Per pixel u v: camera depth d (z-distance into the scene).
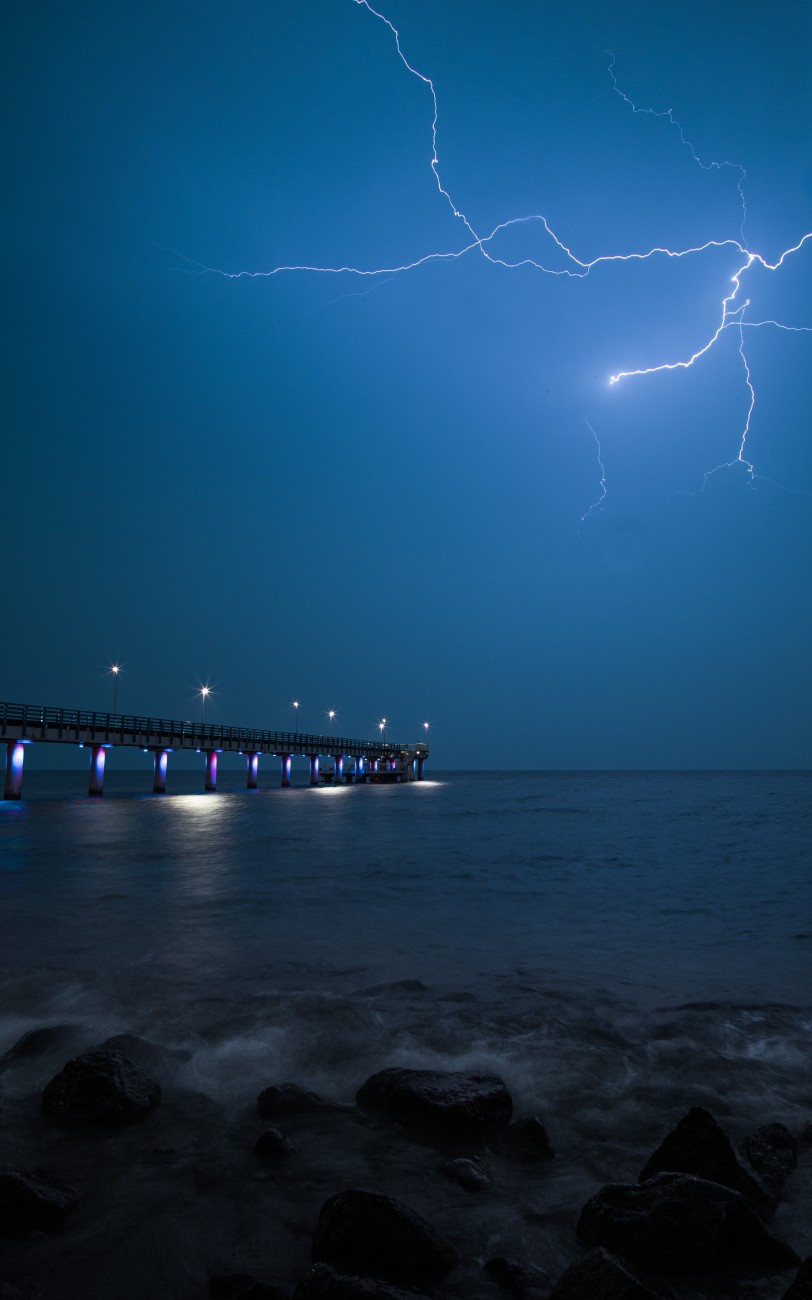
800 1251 3.45
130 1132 4.59
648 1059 6.00
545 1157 4.35
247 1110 4.96
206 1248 3.40
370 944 10.27
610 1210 3.48
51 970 8.73
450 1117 4.55
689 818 38.03
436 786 98.44
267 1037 6.45
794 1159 4.24
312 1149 4.39
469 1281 3.16
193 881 16.30
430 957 9.53
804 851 22.70
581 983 8.32
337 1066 5.84
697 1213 3.35
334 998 7.60
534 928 11.46
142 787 101.88
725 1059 5.98
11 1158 4.23
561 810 44.78
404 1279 3.14
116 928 11.27
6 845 23.78
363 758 99.00
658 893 14.86
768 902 13.86
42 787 96.50
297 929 11.26
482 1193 3.94
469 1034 6.57
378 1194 3.35
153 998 7.61
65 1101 4.80
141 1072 5.19
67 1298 3.04
